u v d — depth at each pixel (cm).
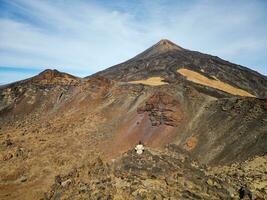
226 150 4728
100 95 8481
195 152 5059
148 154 3159
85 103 8469
